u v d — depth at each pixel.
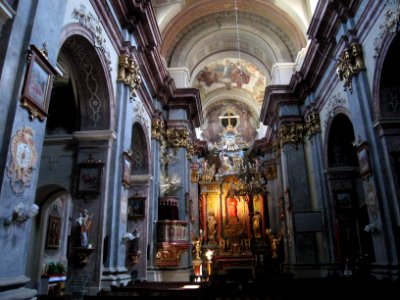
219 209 22.45
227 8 16.89
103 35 8.14
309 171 14.27
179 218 14.38
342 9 9.52
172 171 15.00
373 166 8.16
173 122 15.59
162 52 16.52
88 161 7.90
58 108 8.91
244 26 17.34
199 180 22.75
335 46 10.62
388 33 7.64
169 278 12.98
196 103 16.14
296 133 14.84
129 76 9.33
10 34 4.18
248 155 24.11
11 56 4.19
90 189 7.69
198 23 17.39
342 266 11.28
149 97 12.45
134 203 11.60
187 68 17.05
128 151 9.08
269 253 20.62
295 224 12.48
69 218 14.69
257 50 18.44
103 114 8.30
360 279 7.49
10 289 3.94
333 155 12.37
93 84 8.23
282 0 15.24
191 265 14.89
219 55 19.59
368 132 8.48
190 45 17.25
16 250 4.11
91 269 7.23
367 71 8.71
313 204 13.80
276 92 15.17
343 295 5.92
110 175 8.23
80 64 7.96
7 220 3.97
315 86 13.52
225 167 23.69
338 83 10.99
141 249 11.21
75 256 7.25
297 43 16.20
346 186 12.10
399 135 7.91
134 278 10.40
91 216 7.56
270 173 21.62
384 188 7.79
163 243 12.95
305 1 15.16
